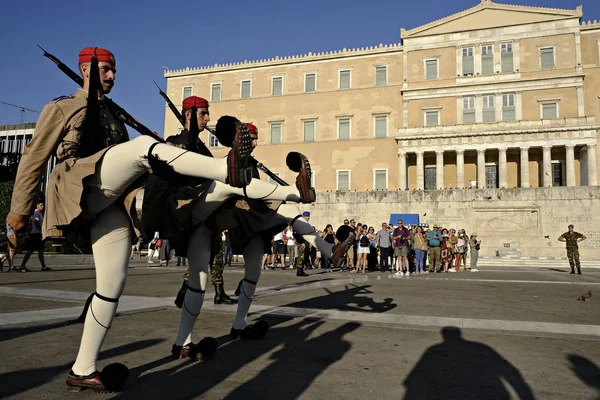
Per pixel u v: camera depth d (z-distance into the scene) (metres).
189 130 4.10
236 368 3.44
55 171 2.72
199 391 2.89
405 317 5.91
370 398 2.80
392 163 51.09
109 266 2.84
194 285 3.72
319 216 40.72
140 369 3.39
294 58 56.09
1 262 14.98
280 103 56.00
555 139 44.94
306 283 12.13
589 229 33.62
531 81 47.50
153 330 4.88
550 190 34.81
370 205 39.41
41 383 3.00
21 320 5.16
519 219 35.28
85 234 2.86
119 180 2.70
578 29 46.97
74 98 2.99
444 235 22.41
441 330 5.03
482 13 50.09
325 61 55.12
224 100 58.12
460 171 47.16
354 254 21.62
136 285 10.72
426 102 50.47
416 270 21.84
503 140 46.25
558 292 10.30
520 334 4.85
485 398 2.82
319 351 4.01
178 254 3.81
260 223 4.29
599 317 6.36
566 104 46.53
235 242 4.34
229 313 6.18
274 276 15.58
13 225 2.72
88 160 2.67
